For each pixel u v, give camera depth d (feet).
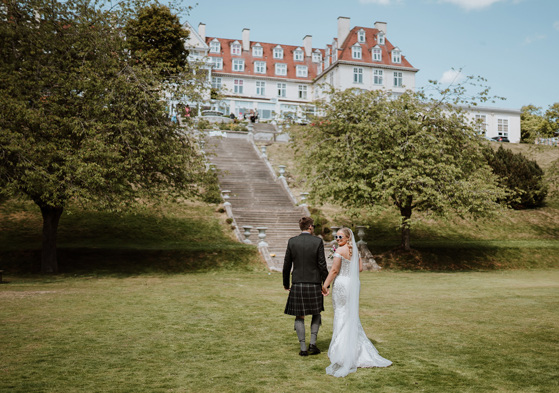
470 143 79.10
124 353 21.02
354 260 19.62
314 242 20.93
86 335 24.61
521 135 235.20
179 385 16.56
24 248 67.56
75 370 18.35
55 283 49.90
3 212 83.41
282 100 230.68
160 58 146.61
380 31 228.43
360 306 35.40
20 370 18.31
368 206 71.46
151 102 62.03
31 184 50.08
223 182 104.63
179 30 153.99
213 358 20.22
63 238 77.41
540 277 62.80
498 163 112.88
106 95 58.13
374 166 72.90
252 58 235.81
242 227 85.20
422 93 80.38
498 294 42.80
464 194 71.31
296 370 18.42
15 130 52.75
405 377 17.49
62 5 61.16
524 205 112.68
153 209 90.94
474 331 26.03
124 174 57.57
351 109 80.89
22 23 58.59
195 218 89.76
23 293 40.27
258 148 136.67
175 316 30.35
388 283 53.72
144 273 62.03
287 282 21.35
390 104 78.59
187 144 69.26
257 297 39.73
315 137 84.23
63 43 60.03
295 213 93.97
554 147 142.92
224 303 36.14
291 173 120.47
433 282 55.01
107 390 15.99
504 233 100.78
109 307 33.63
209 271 65.41
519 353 21.16
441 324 28.09
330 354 19.03
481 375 17.79
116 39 64.23
